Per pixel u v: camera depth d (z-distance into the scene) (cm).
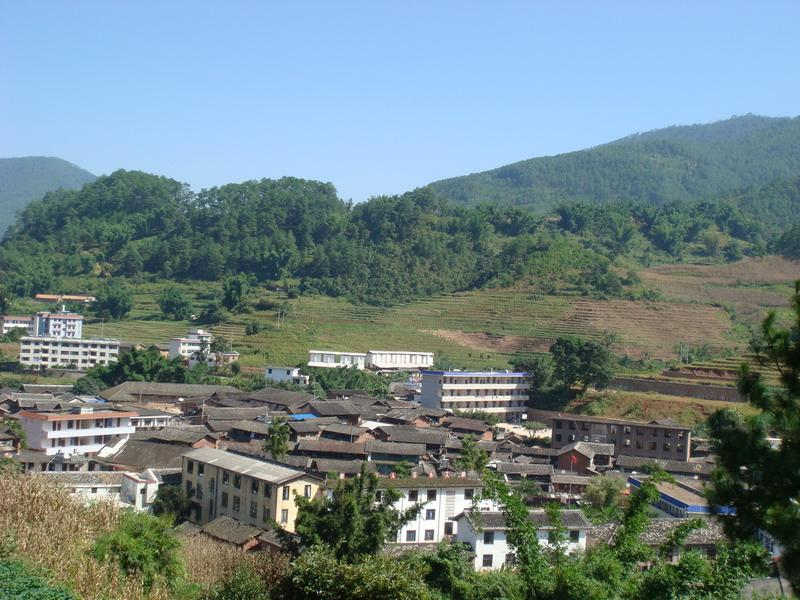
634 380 13275
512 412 13425
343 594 2827
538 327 18175
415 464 8638
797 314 2128
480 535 5419
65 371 15888
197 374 14062
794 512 1967
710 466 9444
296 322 18412
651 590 2411
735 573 2375
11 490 3681
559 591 2450
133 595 2983
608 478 7900
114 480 7031
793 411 2080
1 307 19925
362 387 14588
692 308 19075
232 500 6438
